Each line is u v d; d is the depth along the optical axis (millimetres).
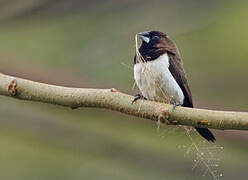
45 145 12680
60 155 12633
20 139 12781
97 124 12148
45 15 11328
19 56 12281
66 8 11195
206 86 12781
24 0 11023
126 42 11836
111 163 12211
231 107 12484
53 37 12453
